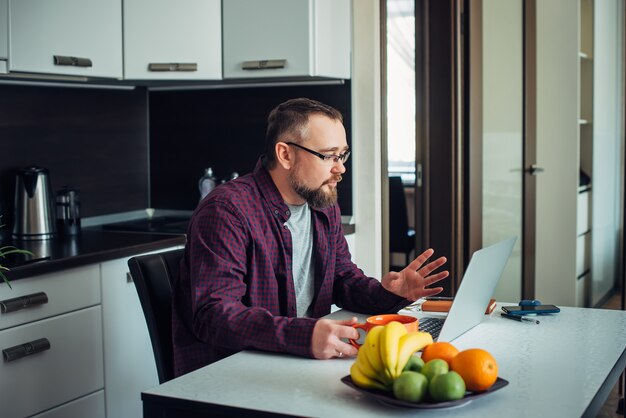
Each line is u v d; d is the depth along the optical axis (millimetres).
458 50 3754
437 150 3857
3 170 2996
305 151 1921
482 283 1791
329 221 2102
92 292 2594
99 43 2910
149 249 2809
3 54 2602
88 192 3375
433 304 2035
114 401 2693
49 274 2439
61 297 2482
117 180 3531
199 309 1756
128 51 3012
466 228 3869
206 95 3574
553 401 1358
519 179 4406
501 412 1304
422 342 1433
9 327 2322
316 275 2084
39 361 2420
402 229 4984
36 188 2900
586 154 5098
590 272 5117
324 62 3127
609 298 5559
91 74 2889
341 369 1551
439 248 3895
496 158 4117
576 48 4617
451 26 3766
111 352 2672
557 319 1948
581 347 1700
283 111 1965
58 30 2762
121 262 2699
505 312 1988
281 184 1987
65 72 2793
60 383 2492
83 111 3342
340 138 1951
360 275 2145
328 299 2102
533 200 4543
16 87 3039
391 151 5137
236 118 3520
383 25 3355
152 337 1949
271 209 1966
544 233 4824
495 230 4152
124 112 3564
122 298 2709
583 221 4957
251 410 1336
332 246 2113
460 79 3777
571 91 4660
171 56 3082
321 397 1390
